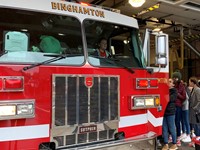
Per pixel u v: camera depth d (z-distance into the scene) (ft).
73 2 10.57
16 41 8.87
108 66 10.53
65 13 10.11
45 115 8.75
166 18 34.06
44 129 8.73
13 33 8.88
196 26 38.27
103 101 10.17
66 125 9.14
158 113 12.33
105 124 10.18
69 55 9.68
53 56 9.32
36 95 8.59
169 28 38.55
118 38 11.79
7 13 8.87
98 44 10.87
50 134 8.84
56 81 9.04
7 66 8.18
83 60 10.02
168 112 18.37
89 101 9.77
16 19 9.04
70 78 9.39
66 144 9.19
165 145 18.60
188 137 22.03
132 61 11.69
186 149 19.66
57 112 8.98
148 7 28.96
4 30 8.75
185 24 37.37
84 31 10.52
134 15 31.89
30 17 9.32
